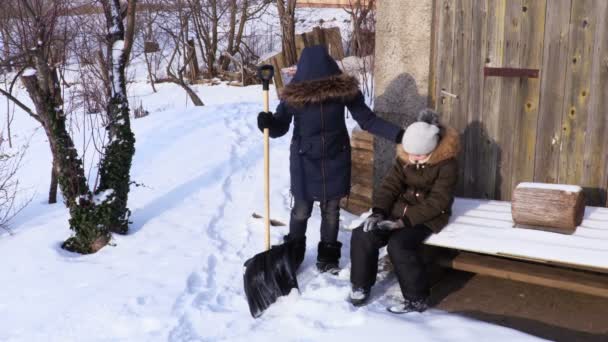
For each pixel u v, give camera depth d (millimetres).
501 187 4129
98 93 9062
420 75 4305
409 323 3180
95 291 3818
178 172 6434
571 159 3842
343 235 4590
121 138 4637
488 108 4094
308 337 3148
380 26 4430
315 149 3812
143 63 18797
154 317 3465
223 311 3541
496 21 3971
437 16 4195
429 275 3715
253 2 18531
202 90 16016
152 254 4371
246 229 4848
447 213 3594
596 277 3293
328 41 14930
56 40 5633
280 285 3637
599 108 3699
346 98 3754
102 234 4566
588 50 3686
